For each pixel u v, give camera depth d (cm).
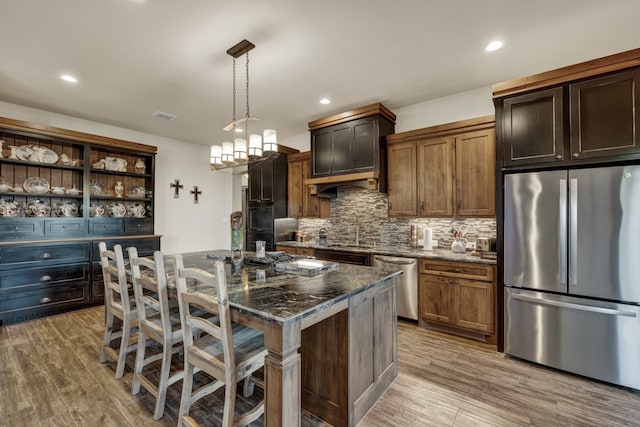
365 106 390
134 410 192
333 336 178
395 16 219
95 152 447
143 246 448
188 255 318
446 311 313
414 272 336
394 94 365
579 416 187
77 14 213
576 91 236
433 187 355
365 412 189
